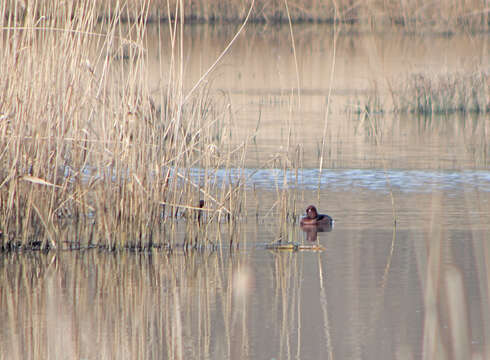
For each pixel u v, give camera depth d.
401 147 62.66
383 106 84.69
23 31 35.12
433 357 23.69
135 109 35.84
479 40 95.38
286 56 114.75
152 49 107.44
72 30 35.72
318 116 78.19
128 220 36.31
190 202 38.16
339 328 26.53
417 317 27.39
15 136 34.91
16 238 35.97
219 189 44.72
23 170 35.66
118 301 29.53
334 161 56.62
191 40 119.62
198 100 39.44
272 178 50.66
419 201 45.12
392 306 28.52
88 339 25.80
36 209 35.66
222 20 136.62
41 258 35.12
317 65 108.38
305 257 34.91
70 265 34.19
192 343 25.47
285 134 67.06
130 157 36.00
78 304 29.20
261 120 73.56
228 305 28.98
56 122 36.16
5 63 35.03
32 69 35.56
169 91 37.53
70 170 37.31
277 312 28.23
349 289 30.44
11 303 29.27
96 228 38.12
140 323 27.30
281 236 38.03
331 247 36.25
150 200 36.59
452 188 48.50
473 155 58.66
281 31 136.00
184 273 33.00
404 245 36.16
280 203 42.47
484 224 39.50
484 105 83.81
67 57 35.84
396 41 115.12
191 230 37.06
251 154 57.12
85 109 36.88
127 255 35.66
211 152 39.19
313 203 44.91
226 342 25.48
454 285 30.22
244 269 33.38
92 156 37.78
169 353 24.67
